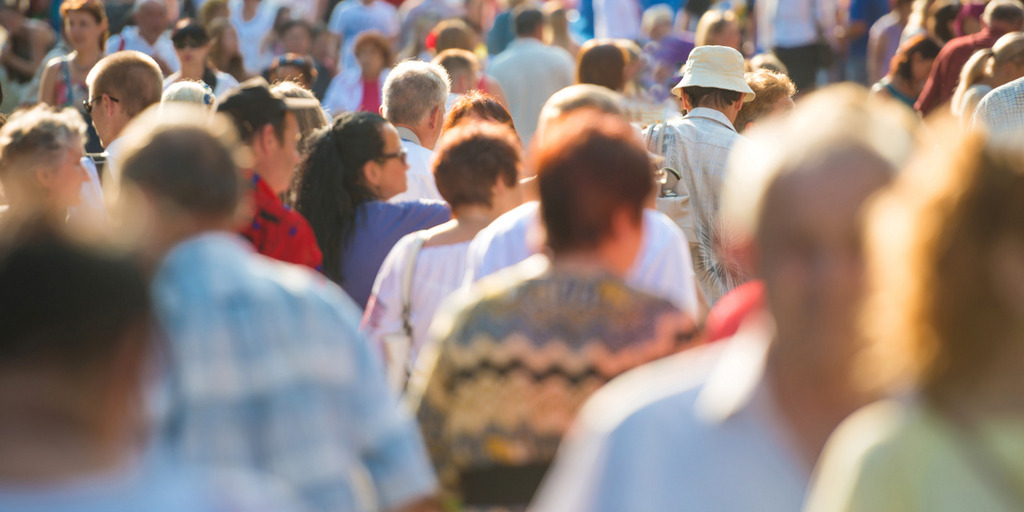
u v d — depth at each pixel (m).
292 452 8.20
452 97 24.72
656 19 43.78
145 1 32.94
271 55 44.59
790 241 6.46
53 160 13.41
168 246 8.51
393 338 13.03
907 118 6.96
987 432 5.20
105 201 16.59
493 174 13.03
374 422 8.62
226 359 8.18
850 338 6.34
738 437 6.37
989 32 29.19
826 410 6.37
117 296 5.55
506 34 46.09
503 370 8.57
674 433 6.42
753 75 20.78
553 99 12.69
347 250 14.65
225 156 8.79
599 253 8.90
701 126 18.28
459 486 8.77
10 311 5.37
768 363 6.50
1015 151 5.38
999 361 5.24
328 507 8.24
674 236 11.32
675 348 8.56
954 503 5.12
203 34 27.55
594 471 6.49
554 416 8.49
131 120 18.73
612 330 8.54
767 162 6.65
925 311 5.30
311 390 8.31
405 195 18.31
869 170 6.39
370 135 14.78
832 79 47.44
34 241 5.58
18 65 34.56
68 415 5.37
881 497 5.23
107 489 5.34
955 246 5.25
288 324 8.36
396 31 47.62
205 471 5.75
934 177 5.44
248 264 8.55
